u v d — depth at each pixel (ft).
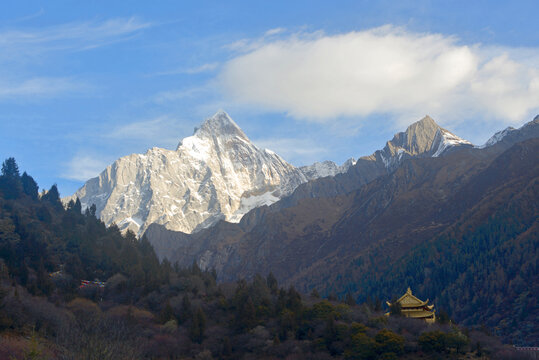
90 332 406.41
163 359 547.08
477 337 618.85
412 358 536.42
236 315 650.02
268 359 554.46
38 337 467.11
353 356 537.24
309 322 615.98
